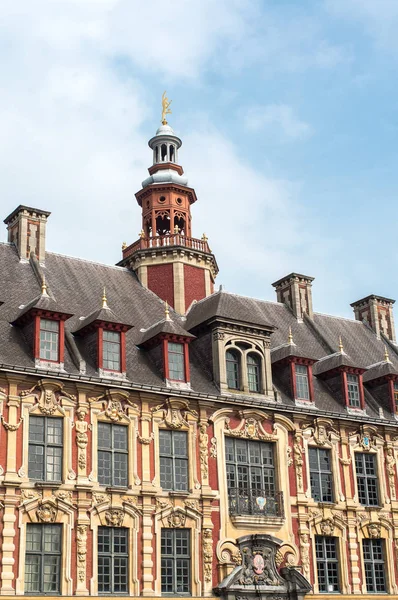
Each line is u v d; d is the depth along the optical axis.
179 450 35.66
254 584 35.16
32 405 32.38
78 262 42.38
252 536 35.72
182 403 36.03
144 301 42.59
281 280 48.91
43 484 31.45
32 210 40.62
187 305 43.50
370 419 41.47
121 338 35.81
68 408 33.16
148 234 47.25
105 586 32.00
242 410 37.69
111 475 33.53
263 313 46.06
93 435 33.44
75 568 31.30
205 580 34.12
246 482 37.06
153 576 32.94
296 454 38.69
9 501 30.67
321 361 43.69
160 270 44.12
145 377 36.19
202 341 39.56
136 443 34.47
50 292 38.03
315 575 37.25
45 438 32.44
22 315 34.25
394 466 41.81
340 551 38.47
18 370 32.12
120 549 32.84
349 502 39.41
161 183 47.19
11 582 29.83
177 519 34.34
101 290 41.31
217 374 38.09
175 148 49.69
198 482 35.41
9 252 39.50
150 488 33.94
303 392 40.66
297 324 46.94
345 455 40.34
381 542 40.19
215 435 36.62
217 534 35.19
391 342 50.28
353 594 37.94
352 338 48.69
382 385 43.97
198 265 44.94
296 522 37.59
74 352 35.06
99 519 32.47
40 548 31.08
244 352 39.25
